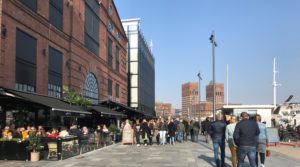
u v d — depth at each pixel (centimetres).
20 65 2239
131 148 2573
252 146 1142
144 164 1650
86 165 1609
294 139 3325
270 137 2739
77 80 3259
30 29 2364
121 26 5344
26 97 2038
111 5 4700
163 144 2956
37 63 2469
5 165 1584
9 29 2094
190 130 3641
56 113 2127
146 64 7725
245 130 1144
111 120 3994
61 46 2905
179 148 2561
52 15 2745
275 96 5528
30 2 2375
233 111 3005
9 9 2089
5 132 1845
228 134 1357
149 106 8294
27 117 2331
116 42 5028
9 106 2200
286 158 1866
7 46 2070
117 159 1848
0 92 1894
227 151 2269
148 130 2864
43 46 2564
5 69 2047
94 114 3291
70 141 1978
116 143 3122
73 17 3170
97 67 3962
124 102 5553
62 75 2930
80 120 3703
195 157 1942
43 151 1848
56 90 2809
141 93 6881
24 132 1903
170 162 1723
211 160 1805
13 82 2141
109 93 4588
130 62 6550
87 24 3622
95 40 3925
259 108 3028
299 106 4025
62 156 1847
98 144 2700
